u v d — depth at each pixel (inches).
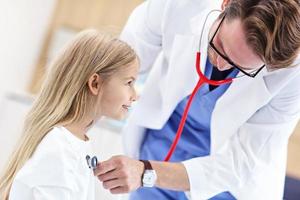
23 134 45.8
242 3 40.1
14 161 44.1
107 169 44.3
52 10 117.0
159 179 47.8
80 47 46.0
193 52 51.3
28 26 117.5
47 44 117.3
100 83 44.9
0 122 112.4
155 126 57.6
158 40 56.5
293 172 93.4
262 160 50.9
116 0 110.7
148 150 59.7
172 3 52.3
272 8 37.5
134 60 47.1
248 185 51.7
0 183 44.5
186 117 53.6
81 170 42.0
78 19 114.0
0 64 113.3
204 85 51.4
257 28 37.7
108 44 46.2
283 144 51.6
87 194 43.9
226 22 42.2
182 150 56.8
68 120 43.9
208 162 50.1
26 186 39.2
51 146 40.8
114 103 46.0
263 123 49.9
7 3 111.0
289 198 72.2
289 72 45.2
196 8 51.1
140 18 57.2
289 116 48.6
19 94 112.3
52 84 45.6
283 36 37.2
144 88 59.2
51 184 39.3
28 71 119.1
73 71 44.9
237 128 50.9
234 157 50.3
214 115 51.7
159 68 58.3
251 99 48.9
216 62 45.3
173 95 54.1
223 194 54.8
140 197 59.5
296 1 37.8
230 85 49.7
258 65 41.3
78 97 44.4
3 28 111.9
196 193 49.4
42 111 45.1
